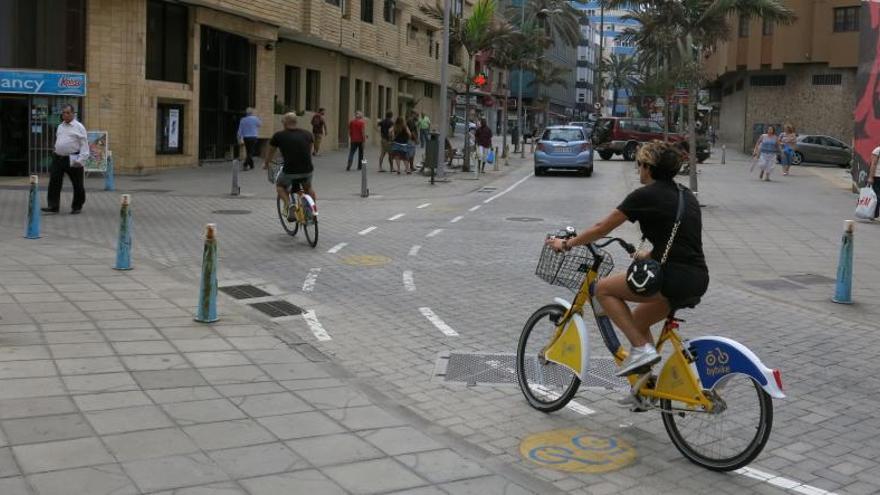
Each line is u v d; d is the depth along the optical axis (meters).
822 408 6.11
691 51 22.91
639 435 5.44
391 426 5.30
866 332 8.40
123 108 23.47
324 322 8.26
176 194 19.23
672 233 4.99
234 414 5.39
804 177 30.28
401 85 51.47
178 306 8.44
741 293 10.15
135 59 23.44
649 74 45.91
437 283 10.24
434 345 7.54
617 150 39.28
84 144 15.22
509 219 16.67
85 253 11.20
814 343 7.93
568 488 4.57
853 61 42.19
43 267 10.09
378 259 11.77
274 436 5.03
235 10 26.34
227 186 21.52
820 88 44.50
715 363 4.81
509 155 43.53
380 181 25.02
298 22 31.33
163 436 4.93
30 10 22.38
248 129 26.50
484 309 8.95
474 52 30.53
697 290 5.02
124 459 4.55
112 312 8.02
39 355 6.48
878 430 5.68
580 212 18.09
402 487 4.37
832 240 14.40
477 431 5.45
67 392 5.64
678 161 5.11
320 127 33.22
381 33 42.78
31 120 22.67
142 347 6.87
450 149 31.55
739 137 50.97
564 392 5.70
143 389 5.79
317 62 37.94
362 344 7.52
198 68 26.17
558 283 5.64
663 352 6.03
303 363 6.67
